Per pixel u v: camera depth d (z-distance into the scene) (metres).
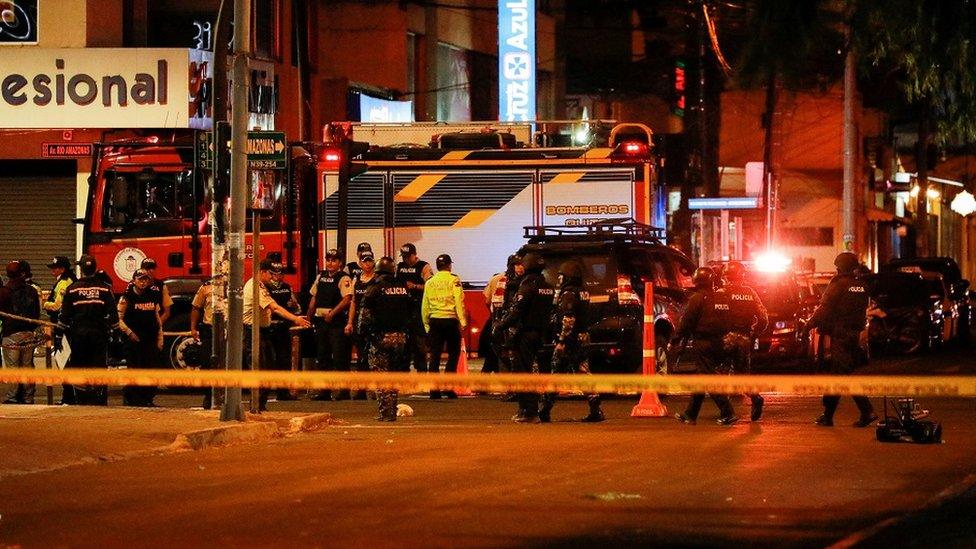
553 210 57.06
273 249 56.16
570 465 30.52
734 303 40.91
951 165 147.00
